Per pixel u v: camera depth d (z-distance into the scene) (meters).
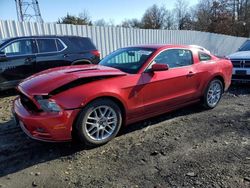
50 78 4.02
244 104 6.59
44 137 3.70
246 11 43.41
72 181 3.24
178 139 4.41
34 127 3.71
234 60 8.50
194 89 5.53
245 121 5.26
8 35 9.93
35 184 3.19
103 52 12.77
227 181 3.18
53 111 3.63
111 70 4.42
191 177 3.27
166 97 4.96
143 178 3.27
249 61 8.20
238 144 4.20
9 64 7.37
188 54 5.55
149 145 4.18
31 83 4.05
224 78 6.21
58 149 4.04
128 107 4.36
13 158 3.80
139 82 4.45
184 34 17.89
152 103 4.71
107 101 4.07
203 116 5.60
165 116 5.55
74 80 3.87
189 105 5.75
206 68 5.74
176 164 3.59
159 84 4.75
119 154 3.89
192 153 3.90
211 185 3.11
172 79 4.97
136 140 4.37
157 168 3.50
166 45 5.25
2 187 3.14
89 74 4.06
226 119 5.39
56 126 3.63
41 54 7.94
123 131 4.73
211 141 4.32
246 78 8.32
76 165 3.61
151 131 4.75
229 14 42.59
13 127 4.96
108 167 3.54
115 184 3.16
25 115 3.76
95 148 4.08
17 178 3.32
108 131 4.22
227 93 7.90
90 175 3.36
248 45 9.82
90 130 3.98
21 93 4.06
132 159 3.74
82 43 8.93
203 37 20.17
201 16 46.88
